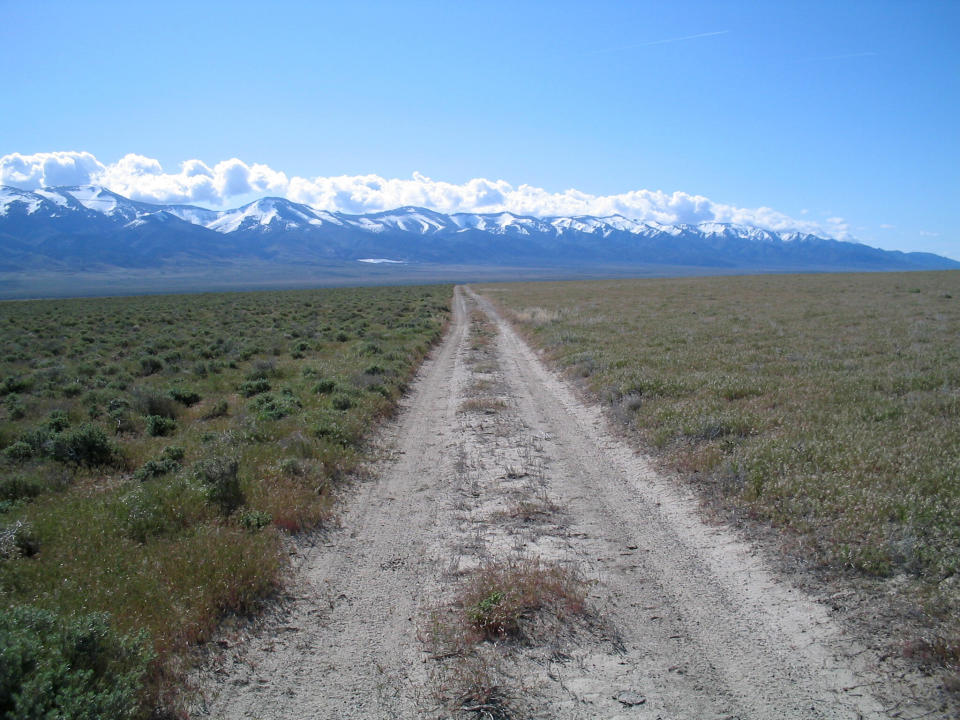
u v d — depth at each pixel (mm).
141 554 6805
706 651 5152
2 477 9453
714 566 6621
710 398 13172
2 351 26031
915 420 10711
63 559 6664
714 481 8852
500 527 7926
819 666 4879
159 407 14156
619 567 6699
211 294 77312
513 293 69500
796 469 8570
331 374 18266
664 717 4387
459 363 22672
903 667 4773
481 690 4734
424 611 5957
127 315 43531
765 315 32594
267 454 10391
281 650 5395
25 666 4262
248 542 7102
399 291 79688
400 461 11102
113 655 4836
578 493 9055
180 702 4648
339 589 6473
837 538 6707
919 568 6035
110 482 9812
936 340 21531
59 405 14930
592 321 32281
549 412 14359
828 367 16734
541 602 5895
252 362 21953
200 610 5727
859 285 56562
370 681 4938
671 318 32812
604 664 5008
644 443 11133
